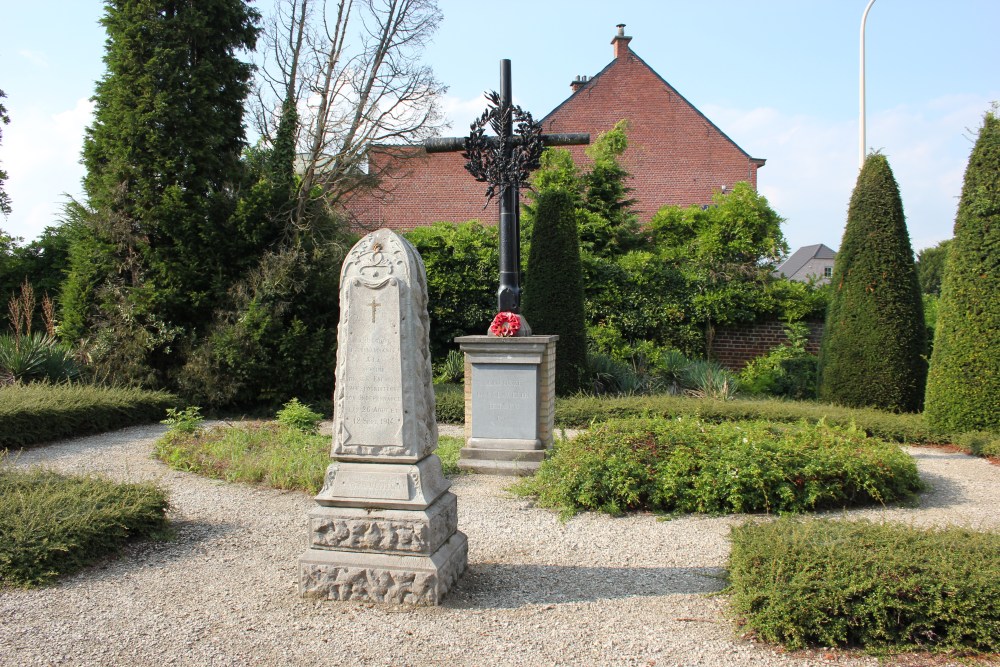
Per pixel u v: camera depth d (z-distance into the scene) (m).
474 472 7.44
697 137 25.03
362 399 3.94
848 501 6.10
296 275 12.25
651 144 25.00
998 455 7.90
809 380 14.33
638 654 3.36
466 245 15.81
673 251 17.98
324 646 3.43
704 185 24.98
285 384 12.12
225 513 5.86
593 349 14.53
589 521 5.65
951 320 9.03
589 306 15.99
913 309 10.81
